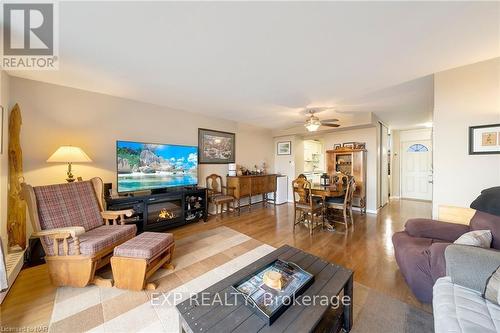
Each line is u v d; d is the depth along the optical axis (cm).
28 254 232
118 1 128
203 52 190
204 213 396
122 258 185
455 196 220
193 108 390
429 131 621
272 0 128
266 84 266
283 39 169
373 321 152
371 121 411
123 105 331
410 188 659
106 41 173
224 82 261
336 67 218
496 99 198
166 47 182
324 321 140
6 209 226
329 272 147
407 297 177
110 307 165
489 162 203
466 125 212
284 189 587
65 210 214
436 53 189
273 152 641
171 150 369
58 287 191
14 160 234
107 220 250
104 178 312
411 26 152
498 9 133
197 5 132
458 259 132
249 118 470
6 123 226
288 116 445
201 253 262
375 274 213
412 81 253
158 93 306
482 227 171
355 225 377
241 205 541
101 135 310
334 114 418
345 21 147
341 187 382
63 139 279
